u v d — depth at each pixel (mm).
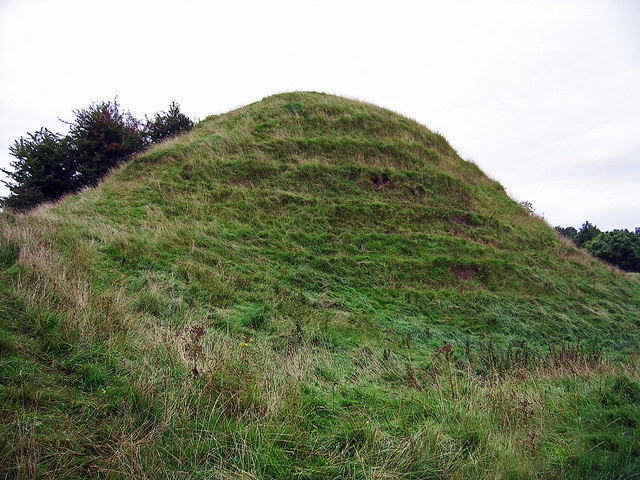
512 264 13227
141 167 14414
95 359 4258
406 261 11812
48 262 6566
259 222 12164
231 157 15148
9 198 17891
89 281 6707
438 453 3568
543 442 4184
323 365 5637
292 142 16500
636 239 29516
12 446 2768
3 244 7059
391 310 9539
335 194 14516
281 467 3168
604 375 6312
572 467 3742
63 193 18875
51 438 3021
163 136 22000
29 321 4664
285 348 6168
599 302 12953
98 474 2824
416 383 5441
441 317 9812
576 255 16797
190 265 8711
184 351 4590
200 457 3193
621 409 4922
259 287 8859
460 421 4258
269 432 3459
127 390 3805
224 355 4723
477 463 3521
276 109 19125
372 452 3418
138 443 3055
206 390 3922
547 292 12602
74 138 19422
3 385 3459
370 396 4773
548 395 5480
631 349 10125
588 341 10281
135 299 6543
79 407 3480
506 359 7195
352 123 19078
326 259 11000
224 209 12406
